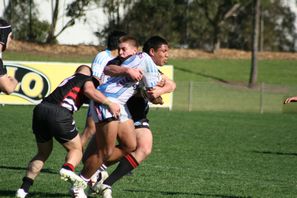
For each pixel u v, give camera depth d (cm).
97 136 2383
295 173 3831
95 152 2408
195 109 9700
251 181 3309
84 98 2400
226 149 4956
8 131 5459
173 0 14762
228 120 7925
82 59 13125
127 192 2758
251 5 16300
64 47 13725
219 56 15288
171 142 5250
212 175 3475
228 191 2916
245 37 16975
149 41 2642
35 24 14250
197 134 6022
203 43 16062
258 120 8206
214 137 5838
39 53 13150
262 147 5244
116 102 2384
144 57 2386
